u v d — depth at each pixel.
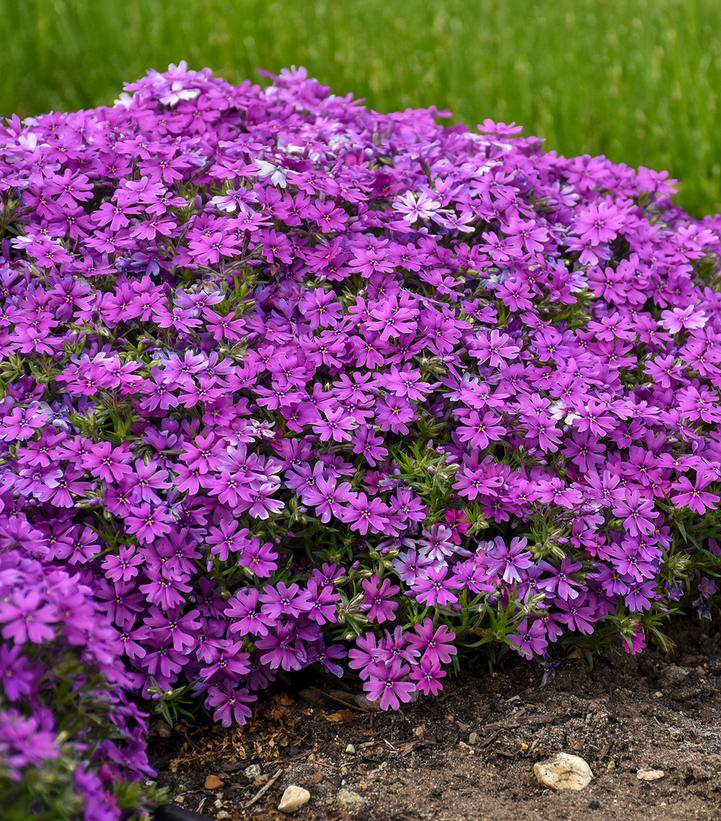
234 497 0.93
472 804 0.90
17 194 1.02
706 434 1.01
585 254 1.04
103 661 0.85
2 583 0.84
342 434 0.95
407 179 1.05
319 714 0.95
